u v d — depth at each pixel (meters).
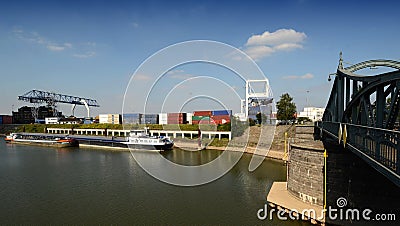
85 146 57.03
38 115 100.75
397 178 6.17
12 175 29.16
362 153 8.84
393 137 6.57
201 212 17.64
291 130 42.19
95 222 16.50
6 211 18.52
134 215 17.41
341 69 16.27
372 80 9.57
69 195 21.81
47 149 53.66
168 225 15.83
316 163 16.94
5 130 90.62
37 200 20.72
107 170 31.31
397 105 8.28
